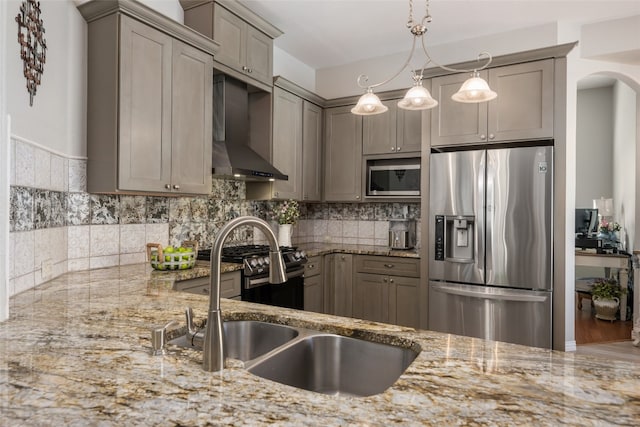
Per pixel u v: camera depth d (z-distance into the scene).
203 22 2.96
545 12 3.39
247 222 0.94
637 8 3.33
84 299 1.62
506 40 3.77
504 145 3.24
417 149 3.88
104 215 2.48
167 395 0.76
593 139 5.95
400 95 3.99
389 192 4.04
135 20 2.30
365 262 3.94
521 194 3.05
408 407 0.73
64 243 2.21
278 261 0.98
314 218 4.84
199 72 2.74
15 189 1.63
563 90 3.01
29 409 0.70
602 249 4.71
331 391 1.29
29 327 1.22
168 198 2.97
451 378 0.87
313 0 3.19
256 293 2.91
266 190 3.70
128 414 0.69
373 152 4.12
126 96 2.25
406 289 3.71
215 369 0.88
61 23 2.11
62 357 0.96
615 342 3.89
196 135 2.71
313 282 3.79
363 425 0.66
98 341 1.08
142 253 2.75
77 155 2.28
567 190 3.65
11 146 1.58
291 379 1.20
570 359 1.00
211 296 0.90
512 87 3.18
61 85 2.12
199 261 2.86
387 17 3.48
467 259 3.26
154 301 1.59
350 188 4.26
